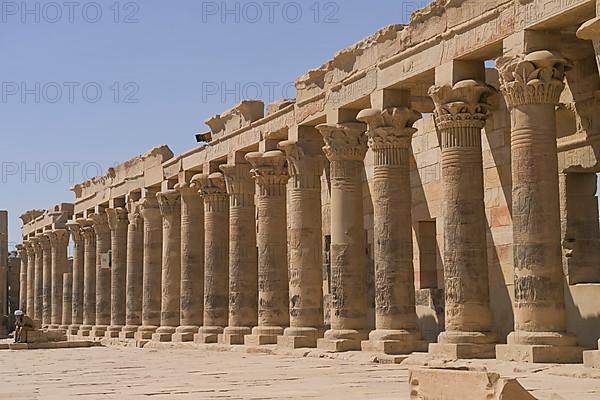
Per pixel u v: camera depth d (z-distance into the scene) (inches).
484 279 941.2
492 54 945.5
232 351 1389.0
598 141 962.1
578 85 983.6
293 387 698.8
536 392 596.7
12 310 3641.7
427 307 1264.8
